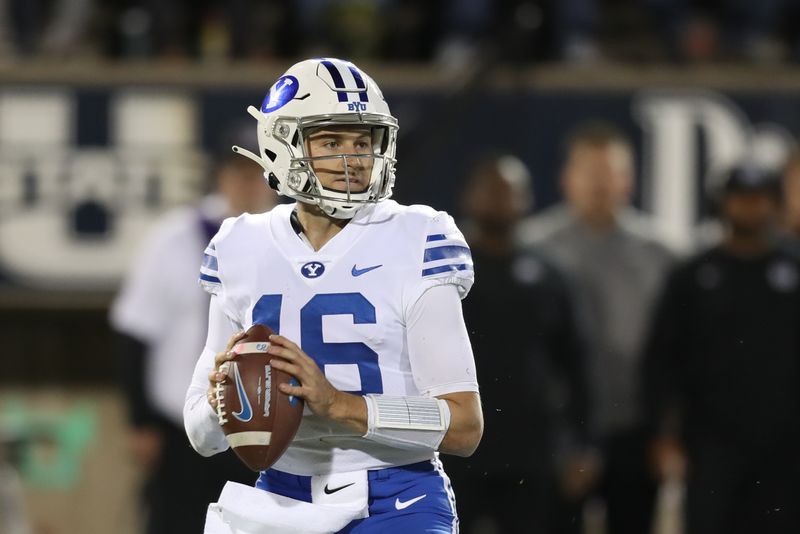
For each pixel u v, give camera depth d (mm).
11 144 27266
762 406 23438
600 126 27156
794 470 23562
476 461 22375
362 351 12438
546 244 25812
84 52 29766
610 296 25641
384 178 12695
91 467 28438
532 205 27250
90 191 27375
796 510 23562
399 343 12523
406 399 12258
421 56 29766
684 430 24000
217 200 24188
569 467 23922
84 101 27375
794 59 30922
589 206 25688
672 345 23844
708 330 23547
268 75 27469
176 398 23250
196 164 27375
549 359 23141
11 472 28281
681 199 27500
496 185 22766
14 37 30109
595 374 25344
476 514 22531
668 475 24219
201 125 27422
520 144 27188
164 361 23375
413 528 12586
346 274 12484
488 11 29656
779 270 23531
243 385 12062
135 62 28719
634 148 27516
